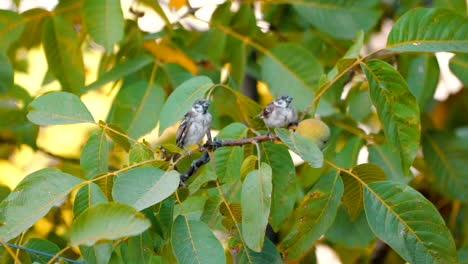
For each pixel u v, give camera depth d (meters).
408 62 7.35
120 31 6.26
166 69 7.33
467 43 4.68
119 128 4.92
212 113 7.21
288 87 7.23
